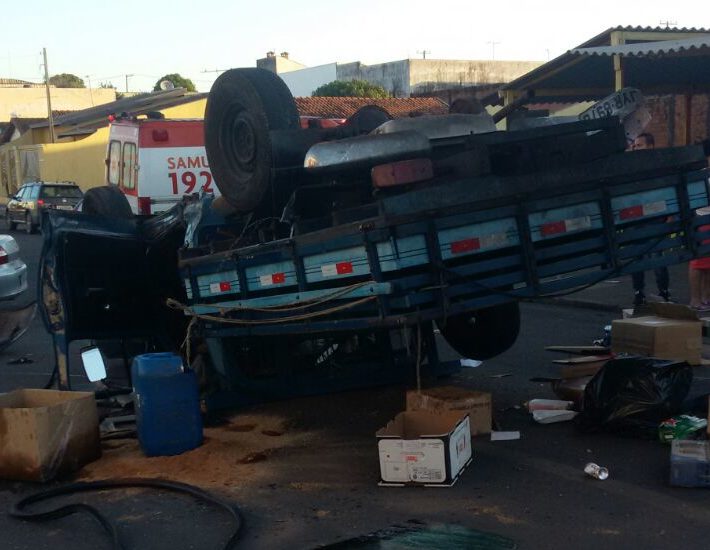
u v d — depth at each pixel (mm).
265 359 7688
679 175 6332
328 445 6633
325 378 7648
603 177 6090
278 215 7309
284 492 5695
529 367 9102
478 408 6625
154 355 6672
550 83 19516
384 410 7434
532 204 5883
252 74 7359
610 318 11906
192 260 7316
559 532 4852
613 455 6102
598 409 6535
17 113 70625
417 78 52406
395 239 5484
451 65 52406
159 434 6500
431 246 5594
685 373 6508
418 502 5398
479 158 5836
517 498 5383
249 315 6793
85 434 6395
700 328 8352
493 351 8531
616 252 6148
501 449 6332
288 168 7109
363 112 8477
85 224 8133
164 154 14523
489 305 5832
